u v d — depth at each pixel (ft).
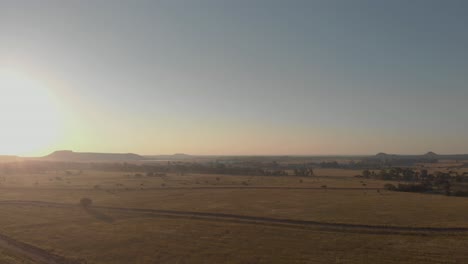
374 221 292.61
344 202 411.95
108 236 246.27
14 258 196.44
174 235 248.73
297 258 196.65
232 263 189.16
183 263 189.57
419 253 203.92
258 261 192.03
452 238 238.89
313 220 298.56
